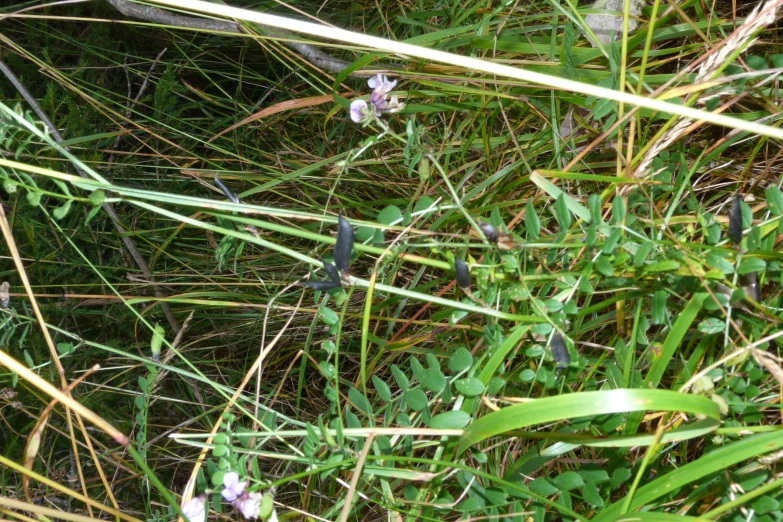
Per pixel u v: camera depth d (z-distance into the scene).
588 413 0.32
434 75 0.62
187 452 0.70
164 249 0.81
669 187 0.49
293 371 0.72
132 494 0.69
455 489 0.46
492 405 0.41
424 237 0.54
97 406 0.68
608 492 0.39
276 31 0.80
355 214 0.75
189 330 0.79
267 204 0.78
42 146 0.71
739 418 0.39
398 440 0.44
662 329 0.45
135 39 1.01
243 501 0.38
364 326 0.40
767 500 0.35
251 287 0.76
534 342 0.45
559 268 0.47
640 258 0.38
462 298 0.54
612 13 0.58
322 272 0.51
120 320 0.73
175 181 0.84
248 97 1.02
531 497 0.38
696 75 0.49
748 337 0.40
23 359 0.68
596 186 0.58
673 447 0.43
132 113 0.93
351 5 0.91
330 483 0.54
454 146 0.70
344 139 0.86
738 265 0.36
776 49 0.61
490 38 0.63
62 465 0.70
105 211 0.72
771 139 0.54
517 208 0.59
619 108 0.48
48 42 0.98
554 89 0.57
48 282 0.76
